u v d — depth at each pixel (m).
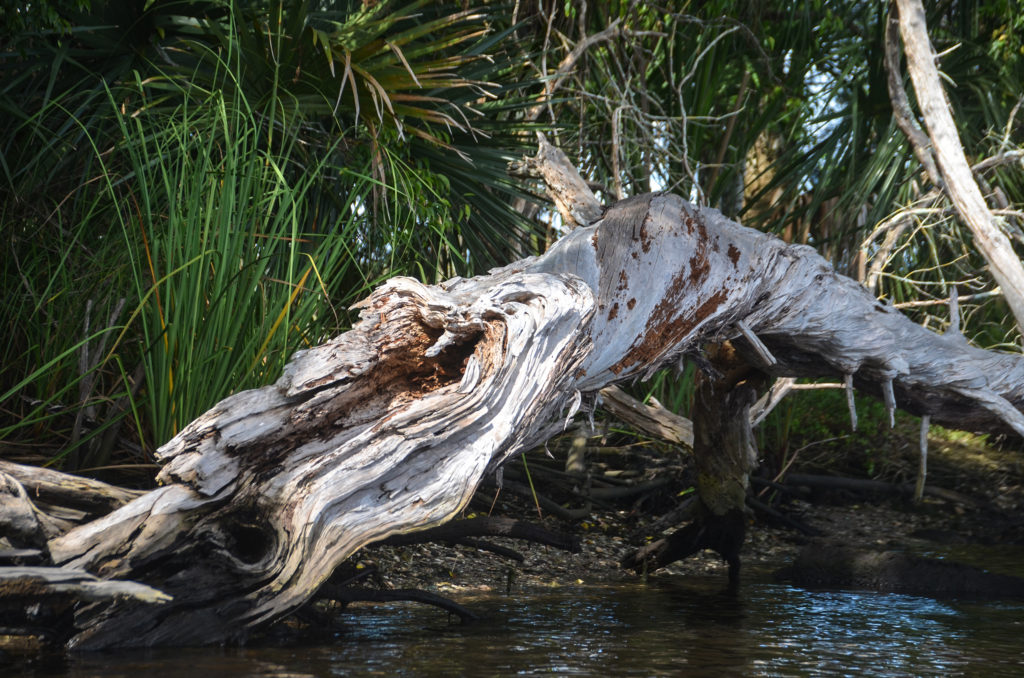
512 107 8.41
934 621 5.40
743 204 14.62
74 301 5.45
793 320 5.84
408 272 6.84
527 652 4.20
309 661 3.81
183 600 3.97
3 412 5.30
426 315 4.32
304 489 3.98
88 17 6.66
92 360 5.20
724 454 6.83
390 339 4.39
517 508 8.89
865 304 6.04
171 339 4.51
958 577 6.77
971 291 10.70
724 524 6.85
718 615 5.48
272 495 4.00
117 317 4.98
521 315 4.21
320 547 3.92
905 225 8.95
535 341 4.28
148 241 5.10
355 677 3.55
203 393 4.58
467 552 7.29
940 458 12.05
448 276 7.75
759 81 12.43
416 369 4.47
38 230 5.75
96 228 6.11
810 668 4.05
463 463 4.14
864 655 4.38
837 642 4.70
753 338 5.71
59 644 3.85
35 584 3.34
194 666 3.59
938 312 10.68
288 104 6.69
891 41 9.12
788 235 14.09
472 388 4.16
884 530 9.85
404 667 3.78
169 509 3.91
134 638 3.92
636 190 9.72
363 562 6.44
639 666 3.97
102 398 4.80
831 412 12.04
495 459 4.52
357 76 6.50
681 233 5.51
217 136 6.17
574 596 6.14
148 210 4.74
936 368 6.16
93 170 6.43
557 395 4.74
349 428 4.23
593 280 5.16
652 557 7.22
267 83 6.71
